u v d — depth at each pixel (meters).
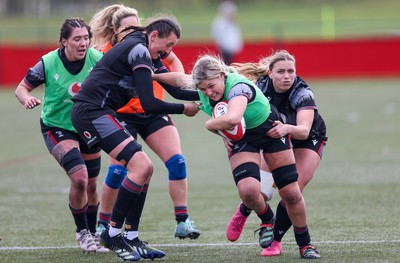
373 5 167.00
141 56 19.19
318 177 33.88
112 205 23.25
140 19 23.50
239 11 168.12
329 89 77.50
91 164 21.91
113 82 19.38
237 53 87.88
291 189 19.08
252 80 20.80
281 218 20.05
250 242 22.16
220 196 30.25
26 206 28.75
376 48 88.62
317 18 150.12
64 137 20.94
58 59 20.91
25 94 20.86
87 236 21.00
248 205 19.38
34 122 58.50
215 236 23.09
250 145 19.20
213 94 18.73
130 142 19.30
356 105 63.25
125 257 19.53
